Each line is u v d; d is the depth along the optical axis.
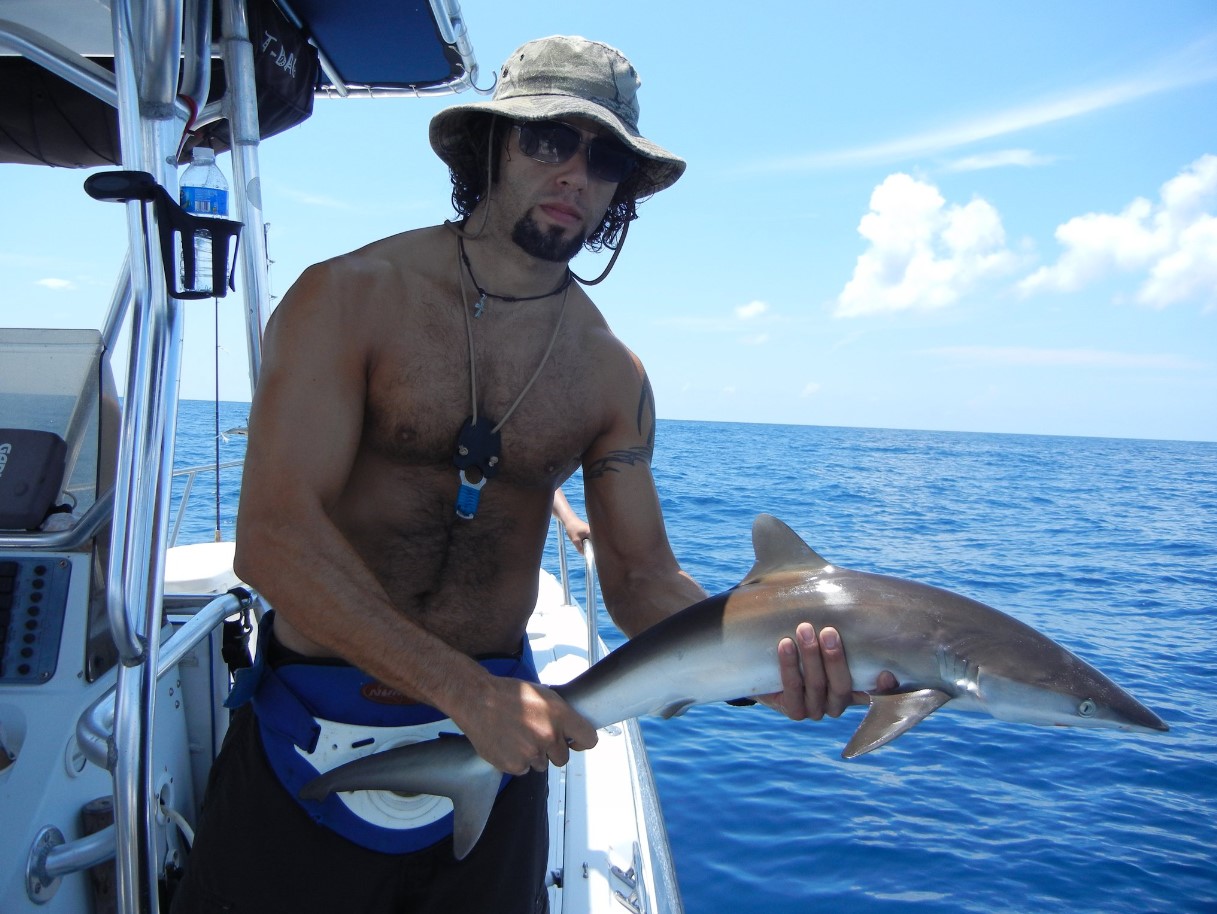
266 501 1.57
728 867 4.32
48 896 1.79
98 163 2.94
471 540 1.85
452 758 1.73
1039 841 4.62
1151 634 10.03
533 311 1.84
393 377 1.73
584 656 3.77
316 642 1.58
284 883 1.73
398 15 2.67
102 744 1.49
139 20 1.40
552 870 2.39
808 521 21.33
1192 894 4.20
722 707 6.48
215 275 1.46
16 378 2.21
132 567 1.38
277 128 2.90
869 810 4.91
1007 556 16.98
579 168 1.73
